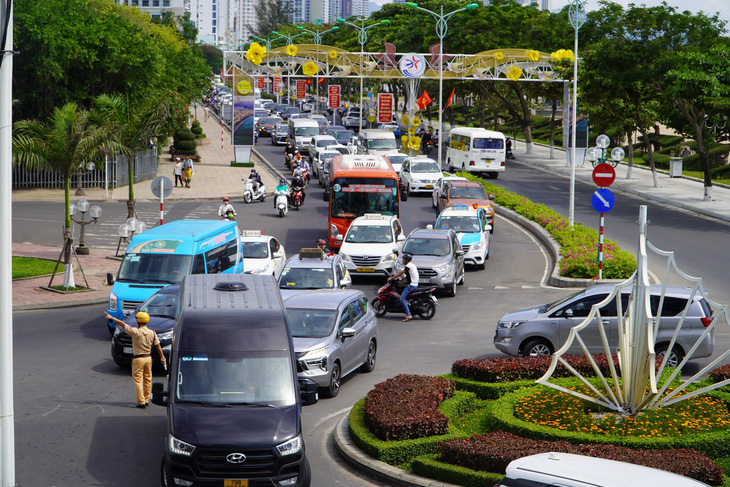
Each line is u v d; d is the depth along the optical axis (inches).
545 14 3201.3
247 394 501.0
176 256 929.5
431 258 1136.8
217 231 1015.6
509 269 1310.3
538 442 510.9
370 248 1240.8
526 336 776.9
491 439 518.6
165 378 745.6
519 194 2117.4
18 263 1273.4
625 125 2428.6
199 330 529.0
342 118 4505.4
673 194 2089.1
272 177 2476.6
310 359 685.3
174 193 2084.2
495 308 1053.2
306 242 1512.1
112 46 2139.5
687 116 1975.9
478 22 3134.8
